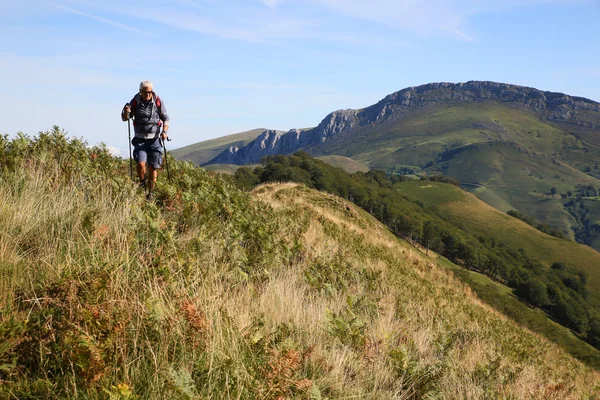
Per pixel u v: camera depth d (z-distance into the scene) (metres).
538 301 104.69
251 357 3.36
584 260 183.00
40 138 8.49
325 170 101.25
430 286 18.38
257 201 13.68
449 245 123.06
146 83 7.19
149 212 6.16
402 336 6.16
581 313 101.50
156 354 2.90
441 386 4.57
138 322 3.03
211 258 5.43
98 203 5.80
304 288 6.88
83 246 4.14
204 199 9.05
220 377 2.95
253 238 7.98
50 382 2.43
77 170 7.49
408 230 115.31
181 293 3.75
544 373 9.52
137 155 7.29
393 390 4.15
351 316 5.85
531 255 187.62
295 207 21.20
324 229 17.73
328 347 4.50
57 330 2.76
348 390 3.69
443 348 6.21
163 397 2.58
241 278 5.46
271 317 4.62
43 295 3.06
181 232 6.62
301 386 3.02
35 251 4.12
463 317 14.28
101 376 2.51
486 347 8.31
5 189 5.46
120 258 3.95
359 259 14.25
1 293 3.06
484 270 120.69
